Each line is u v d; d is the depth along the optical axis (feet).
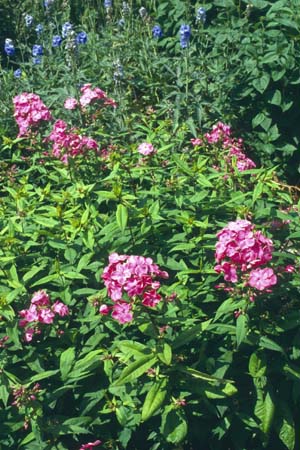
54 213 5.62
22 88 9.81
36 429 4.71
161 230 5.50
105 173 6.42
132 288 4.35
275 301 4.97
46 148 7.09
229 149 6.86
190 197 5.73
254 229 4.92
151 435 4.93
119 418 4.75
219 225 5.46
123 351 4.60
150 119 8.29
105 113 8.23
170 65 9.97
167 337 4.73
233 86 9.16
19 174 6.92
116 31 11.52
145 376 4.71
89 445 4.74
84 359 4.71
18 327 4.96
